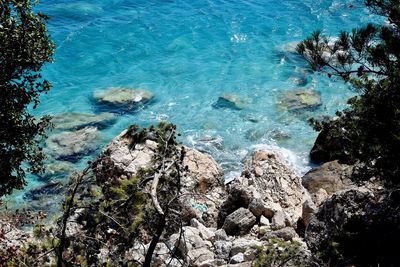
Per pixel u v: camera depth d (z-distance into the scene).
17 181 13.95
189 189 18.55
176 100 29.02
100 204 9.38
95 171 10.14
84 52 33.97
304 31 36.53
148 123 26.83
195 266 13.28
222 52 34.09
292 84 30.22
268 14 39.06
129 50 34.38
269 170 18.88
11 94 13.27
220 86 30.28
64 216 8.97
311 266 11.97
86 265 9.09
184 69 32.25
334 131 15.77
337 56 15.17
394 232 13.38
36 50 13.41
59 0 41.34
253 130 25.95
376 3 13.95
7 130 13.35
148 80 31.11
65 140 24.88
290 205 17.86
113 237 9.57
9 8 12.81
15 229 15.63
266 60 33.00
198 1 41.62
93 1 41.53
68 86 30.34
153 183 8.82
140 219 9.16
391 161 13.76
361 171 15.19
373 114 13.91
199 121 26.86
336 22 37.66
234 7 40.38
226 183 21.36
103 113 27.64
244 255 13.31
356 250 13.38
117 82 30.89
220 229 16.20
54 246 9.38
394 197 14.21
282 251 12.34
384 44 13.77
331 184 20.05
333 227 14.16
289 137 25.31
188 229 15.11
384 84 13.88
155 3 41.25
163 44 35.16
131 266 9.56
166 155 10.31
